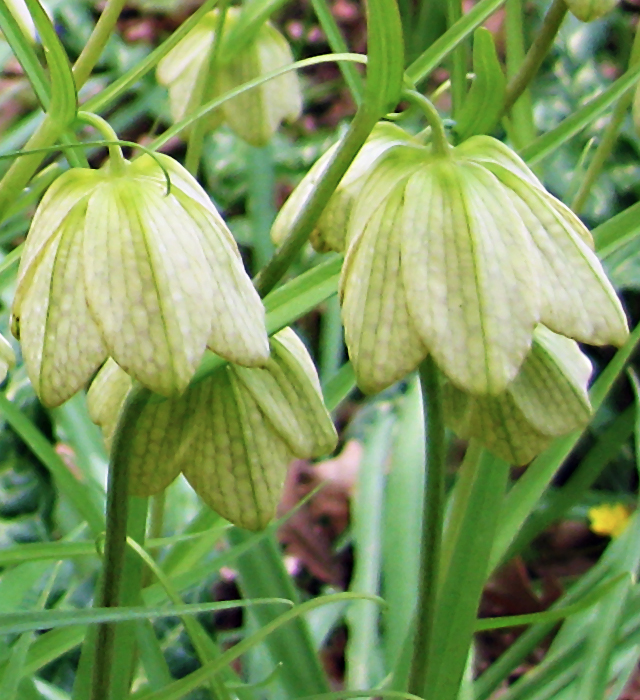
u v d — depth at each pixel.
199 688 0.40
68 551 0.28
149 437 0.25
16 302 0.22
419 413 0.39
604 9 0.24
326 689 0.33
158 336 0.21
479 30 0.24
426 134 0.25
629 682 0.45
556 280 0.22
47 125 0.24
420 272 0.22
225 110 0.34
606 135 0.31
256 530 0.25
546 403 0.26
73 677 0.42
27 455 0.49
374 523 0.40
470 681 0.35
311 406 0.25
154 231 0.22
